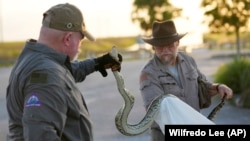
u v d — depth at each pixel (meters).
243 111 10.84
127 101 3.12
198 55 39.19
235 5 21.17
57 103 2.58
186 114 3.28
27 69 2.66
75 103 2.71
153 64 4.09
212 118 4.08
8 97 2.82
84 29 2.89
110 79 21.98
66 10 2.81
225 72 14.17
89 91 17.31
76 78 3.38
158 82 4.02
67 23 2.79
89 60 3.45
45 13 2.83
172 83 4.03
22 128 2.74
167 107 3.29
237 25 21.50
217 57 34.81
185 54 4.31
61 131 2.61
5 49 52.09
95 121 10.55
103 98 14.96
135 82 19.20
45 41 2.80
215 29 21.97
